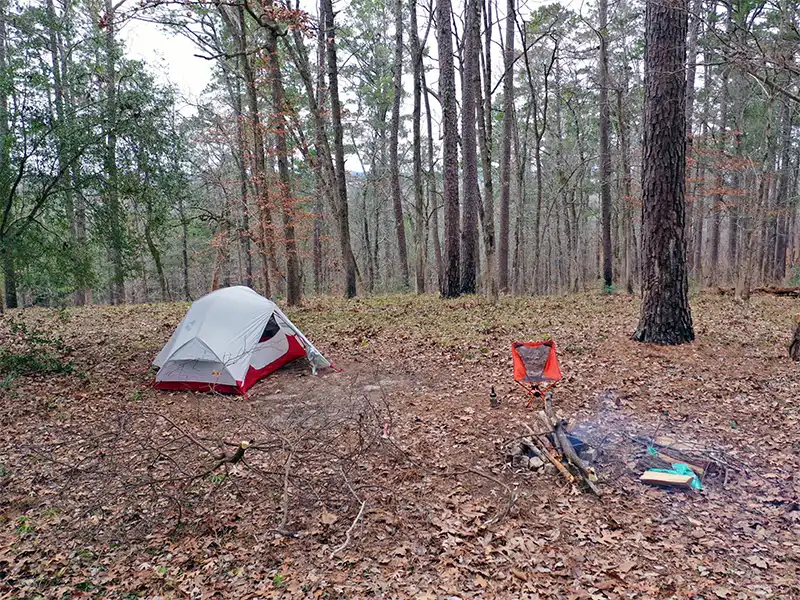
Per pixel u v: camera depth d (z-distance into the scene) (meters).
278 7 11.46
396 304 14.52
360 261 37.53
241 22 12.84
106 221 9.85
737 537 3.83
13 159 8.81
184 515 4.49
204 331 7.89
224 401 7.47
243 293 8.77
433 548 3.87
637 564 3.59
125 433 6.18
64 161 9.02
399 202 21.75
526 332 10.20
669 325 8.73
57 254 9.59
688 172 18.08
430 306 13.71
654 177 8.58
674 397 6.62
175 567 3.82
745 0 11.03
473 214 16.12
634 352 8.38
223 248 19.27
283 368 9.01
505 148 19.67
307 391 7.77
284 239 14.75
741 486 4.51
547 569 3.58
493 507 4.38
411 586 3.48
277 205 14.70
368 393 7.50
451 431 5.96
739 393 6.62
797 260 29.67
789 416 5.81
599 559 3.66
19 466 5.55
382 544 3.95
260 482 4.82
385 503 4.49
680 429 5.72
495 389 7.27
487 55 15.34
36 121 8.85
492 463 5.15
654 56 8.40
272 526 4.27
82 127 9.05
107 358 9.52
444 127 15.45
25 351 9.39
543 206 30.94
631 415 6.14
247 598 3.46
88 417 6.88
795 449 5.09
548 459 4.97
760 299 14.54
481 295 15.55
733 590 3.29
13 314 13.81
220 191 24.28
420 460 5.26
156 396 7.69
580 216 29.44
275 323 8.96
